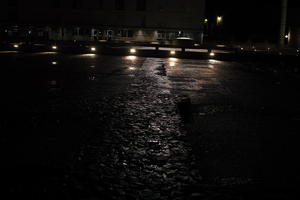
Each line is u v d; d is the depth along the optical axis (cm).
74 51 2795
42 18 5306
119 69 1627
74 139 507
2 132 533
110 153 453
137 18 5228
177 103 834
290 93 1068
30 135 521
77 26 5238
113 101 829
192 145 503
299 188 365
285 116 729
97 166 405
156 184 363
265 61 2538
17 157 426
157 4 5162
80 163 412
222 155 463
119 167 405
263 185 370
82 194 333
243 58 2605
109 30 5219
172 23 5181
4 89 961
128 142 504
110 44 3403
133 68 1705
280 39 4253
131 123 618
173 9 5156
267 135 570
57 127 572
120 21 5256
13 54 2455
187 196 338
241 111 766
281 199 339
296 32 5078
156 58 2580
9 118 625
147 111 727
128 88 1050
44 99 827
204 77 1436
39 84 1073
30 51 2783
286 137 561
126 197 331
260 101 909
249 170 412
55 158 426
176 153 464
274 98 963
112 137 526
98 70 1541
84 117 653
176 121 647
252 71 1817
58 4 5275
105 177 375
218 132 579
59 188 343
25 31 5241
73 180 363
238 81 1344
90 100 832
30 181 357
